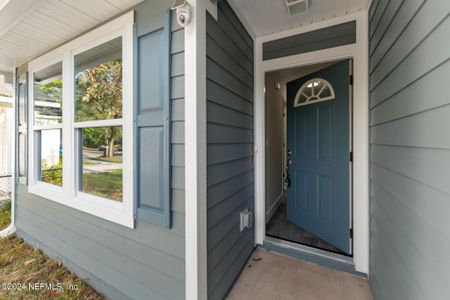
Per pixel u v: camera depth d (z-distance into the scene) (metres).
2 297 1.87
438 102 0.74
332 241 2.33
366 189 1.88
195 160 1.31
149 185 1.53
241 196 2.03
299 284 1.83
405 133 1.04
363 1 1.76
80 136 2.17
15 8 1.67
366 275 1.90
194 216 1.32
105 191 1.93
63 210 2.26
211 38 1.48
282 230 2.77
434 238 0.77
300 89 2.81
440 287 0.73
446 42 0.69
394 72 1.18
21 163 3.03
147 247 1.56
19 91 3.02
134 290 1.64
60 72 2.40
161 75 1.45
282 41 2.22
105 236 1.84
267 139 3.08
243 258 2.06
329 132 2.38
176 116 1.40
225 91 1.69
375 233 1.63
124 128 1.67
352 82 2.11
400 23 1.08
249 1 1.77
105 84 1.91
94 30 1.89
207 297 1.43
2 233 3.08
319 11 1.89
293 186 2.98
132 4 1.59
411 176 0.97
